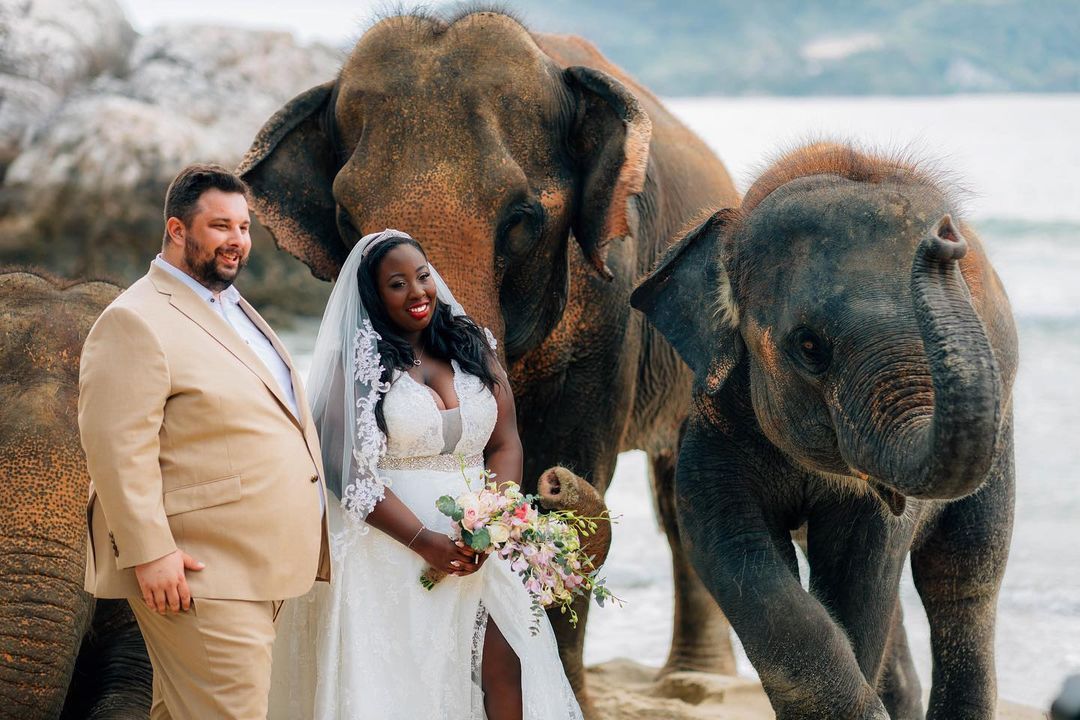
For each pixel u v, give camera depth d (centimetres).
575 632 602
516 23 560
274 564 386
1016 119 8088
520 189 523
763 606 455
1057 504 1212
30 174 2248
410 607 420
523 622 433
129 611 479
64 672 423
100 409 370
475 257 510
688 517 492
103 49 2545
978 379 338
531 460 599
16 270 493
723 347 472
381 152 523
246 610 384
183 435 382
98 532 392
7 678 413
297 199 567
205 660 381
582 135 562
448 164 516
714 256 482
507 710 434
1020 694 774
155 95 2438
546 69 554
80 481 435
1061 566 1032
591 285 584
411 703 418
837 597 487
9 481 427
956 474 347
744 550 474
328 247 568
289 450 394
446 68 534
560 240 554
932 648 552
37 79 2397
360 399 416
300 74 2575
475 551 412
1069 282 2523
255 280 2188
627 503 1266
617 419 611
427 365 431
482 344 440
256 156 564
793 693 444
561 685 439
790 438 449
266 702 391
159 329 381
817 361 422
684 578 761
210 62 2516
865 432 392
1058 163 4578
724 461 492
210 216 386
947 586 539
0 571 419
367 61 543
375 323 424
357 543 421
